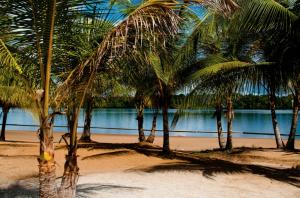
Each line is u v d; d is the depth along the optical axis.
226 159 15.16
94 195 8.22
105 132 36.19
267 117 57.91
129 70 6.55
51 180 5.41
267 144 23.84
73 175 5.96
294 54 9.60
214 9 4.96
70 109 6.05
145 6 5.01
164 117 14.98
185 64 13.13
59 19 5.22
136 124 47.50
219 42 12.90
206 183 9.61
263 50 10.95
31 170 11.67
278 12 8.88
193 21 11.70
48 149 5.42
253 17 8.95
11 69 5.50
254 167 12.25
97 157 13.94
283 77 9.91
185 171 11.17
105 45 5.30
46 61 5.37
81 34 5.70
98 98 19.28
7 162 13.05
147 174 10.77
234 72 10.02
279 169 12.03
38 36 5.21
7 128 40.25
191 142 25.23
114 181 9.82
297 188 9.09
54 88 6.02
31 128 40.84
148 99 16.70
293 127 17.72
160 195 8.34
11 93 11.23
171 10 5.00
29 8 4.99
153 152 15.45
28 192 8.73
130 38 5.55
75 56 5.85
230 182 9.73
